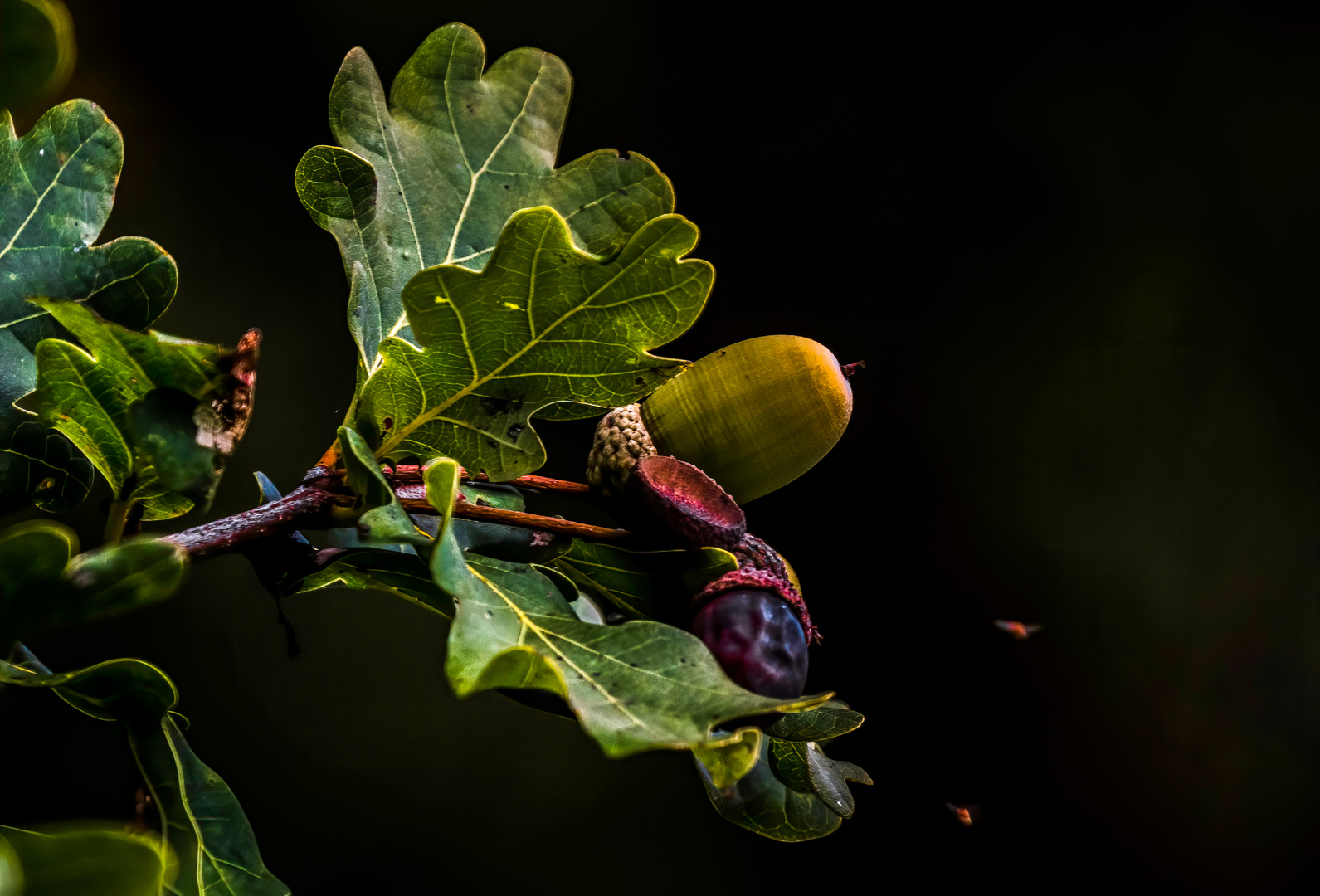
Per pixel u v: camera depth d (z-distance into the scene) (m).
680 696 0.44
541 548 0.47
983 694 1.86
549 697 0.47
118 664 0.45
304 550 0.46
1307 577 1.91
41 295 0.47
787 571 0.48
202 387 0.45
